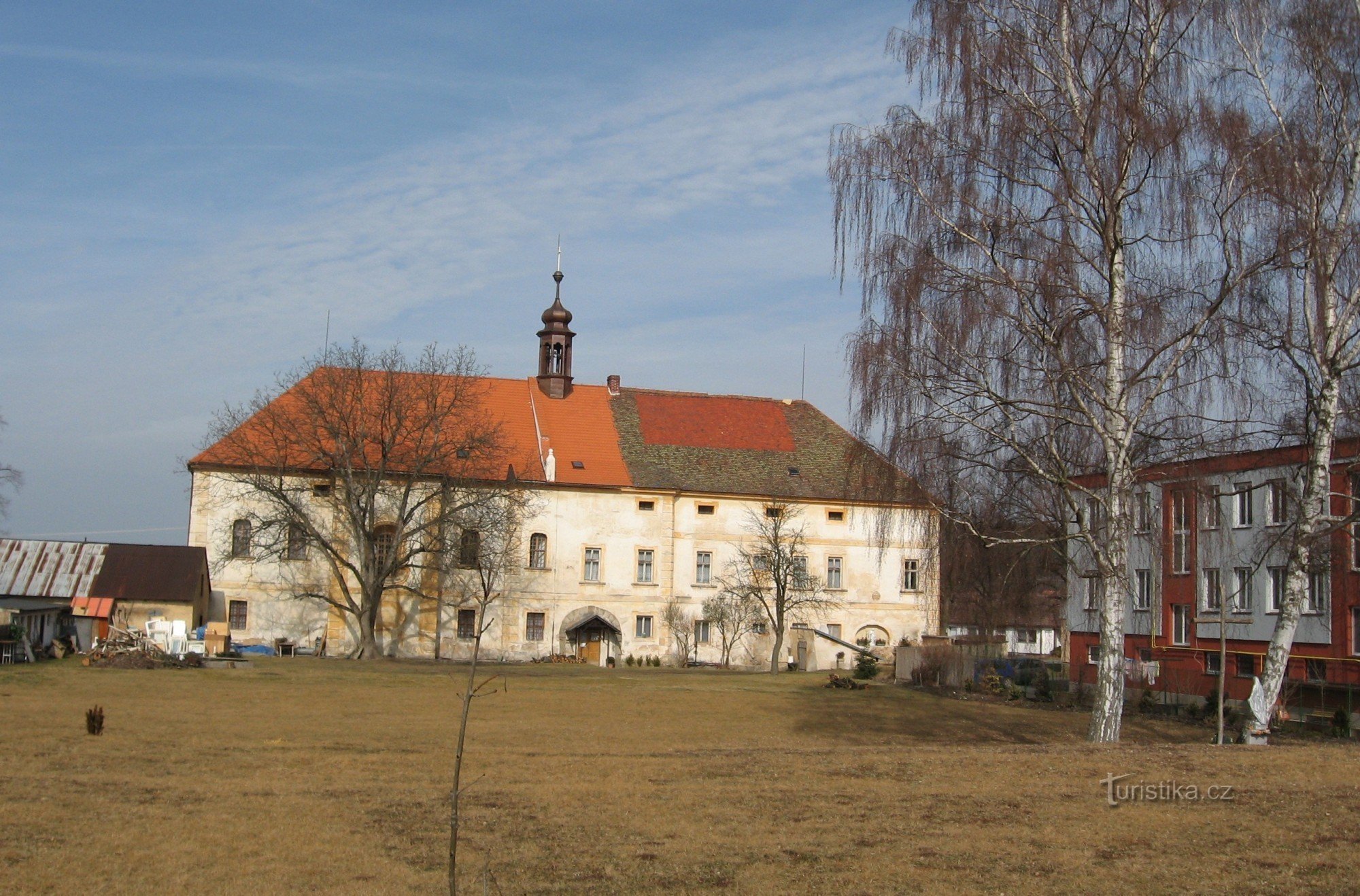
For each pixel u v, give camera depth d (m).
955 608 56.03
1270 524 37.44
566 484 70.44
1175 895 12.91
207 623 60.66
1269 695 24.28
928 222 23.92
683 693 46.81
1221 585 26.97
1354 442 25.58
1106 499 23.94
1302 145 22.50
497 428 67.06
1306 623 39.69
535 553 70.00
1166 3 22.27
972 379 23.73
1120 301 23.36
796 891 13.27
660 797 18.00
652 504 71.81
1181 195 22.67
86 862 14.19
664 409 77.88
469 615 68.44
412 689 44.00
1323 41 22.56
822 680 57.75
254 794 18.30
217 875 13.84
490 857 14.70
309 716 32.97
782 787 18.78
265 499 64.38
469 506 61.62
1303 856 14.28
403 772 20.62
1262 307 23.03
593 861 14.45
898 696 48.12
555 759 22.31
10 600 57.88
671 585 71.50
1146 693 39.72
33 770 20.14
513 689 45.97
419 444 63.66
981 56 23.48
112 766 20.86
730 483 73.19
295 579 66.19
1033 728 35.41
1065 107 23.42
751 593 69.38
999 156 23.48
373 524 61.62
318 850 14.95
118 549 61.47
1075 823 16.06
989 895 13.02
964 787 18.52
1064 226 23.45
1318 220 22.45
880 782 19.05
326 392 64.88
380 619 66.69
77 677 42.62
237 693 39.50
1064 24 23.38
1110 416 23.61
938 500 24.70
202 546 64.00
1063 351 23.45
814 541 73.38
